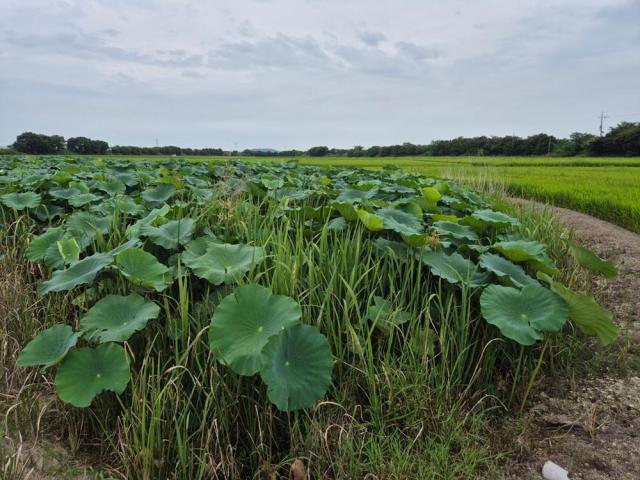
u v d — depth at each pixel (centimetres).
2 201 482
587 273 509
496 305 306
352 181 904
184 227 380
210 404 256
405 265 371
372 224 391
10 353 314
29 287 375
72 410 265
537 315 302
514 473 253
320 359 256
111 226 415
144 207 504
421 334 304
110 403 266
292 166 1187
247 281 313
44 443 258
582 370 344
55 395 275
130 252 307
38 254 374
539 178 1650
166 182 621
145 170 939
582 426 285
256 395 271
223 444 253
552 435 280
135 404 246
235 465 244
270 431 255
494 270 345
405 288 336
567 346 359
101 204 498
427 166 2530
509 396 314
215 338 252
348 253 369
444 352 300
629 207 898
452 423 273
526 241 441
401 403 278
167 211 421
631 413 291
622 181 1513
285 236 365
